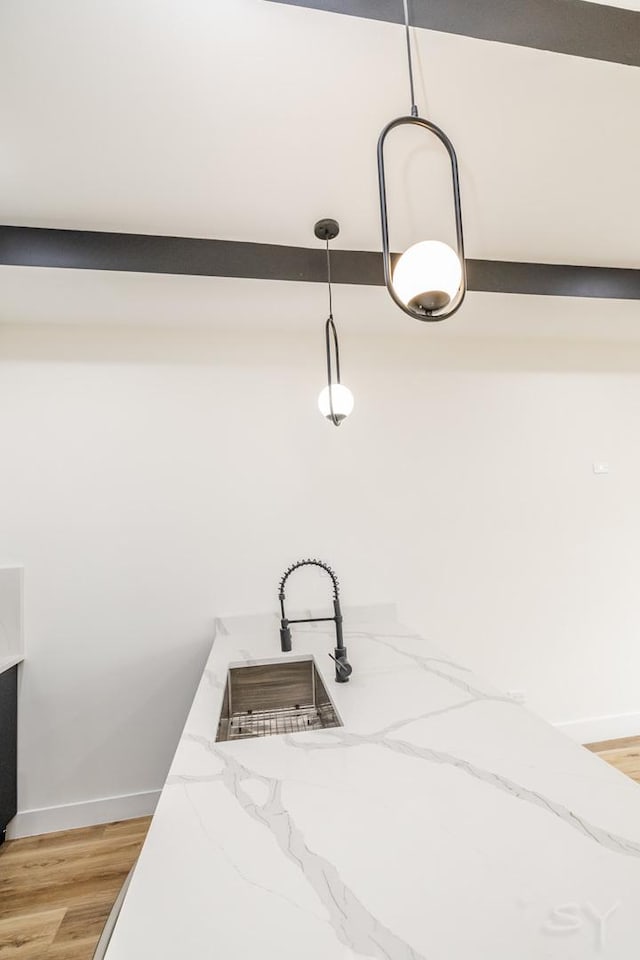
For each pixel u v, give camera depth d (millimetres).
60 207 1704
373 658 1822
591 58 1221
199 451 2561
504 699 1381
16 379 2404
